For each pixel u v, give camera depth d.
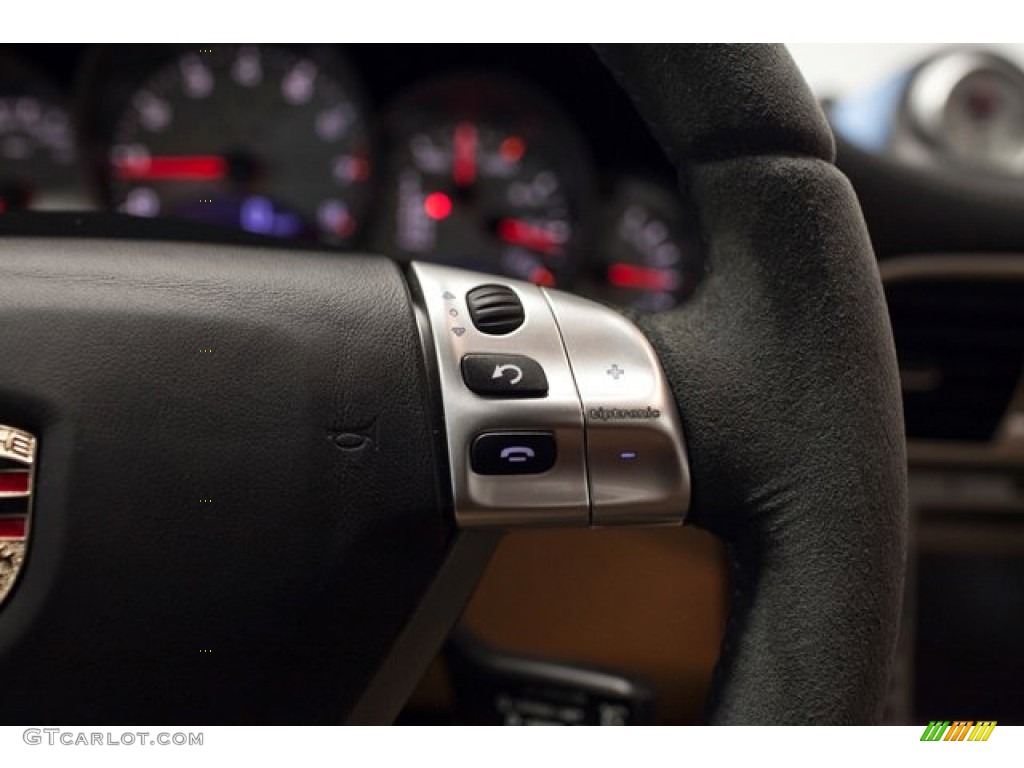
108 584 0.49
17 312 0.50
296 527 0.50
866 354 0.53
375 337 0.52
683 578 0.85
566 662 0.83
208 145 2.27
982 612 1.55
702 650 0.85
